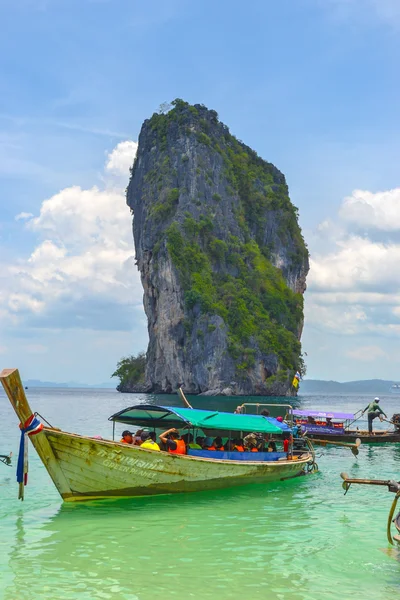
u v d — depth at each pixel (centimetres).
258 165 15762
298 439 2311
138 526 1321
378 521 1405
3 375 1315
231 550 1162
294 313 13462
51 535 1239
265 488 1808
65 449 1395
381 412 3219
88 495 1472
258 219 14200
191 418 1698
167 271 12106
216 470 1655
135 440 1656
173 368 12094
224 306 12056
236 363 11562
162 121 14238
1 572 1023
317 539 1245
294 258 14600
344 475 1303
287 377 12112
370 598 944
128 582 985
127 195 15162
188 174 13138
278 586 983
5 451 2466
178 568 1054
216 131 14575
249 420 1881
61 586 965
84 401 9000
